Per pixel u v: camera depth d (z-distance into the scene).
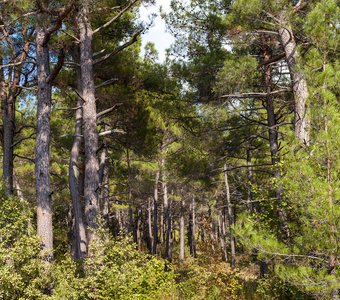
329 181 5.94
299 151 6.32
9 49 11.45
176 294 10.38
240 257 26.00
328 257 5.98
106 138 15.58
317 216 5.69
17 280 7.34
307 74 6.62
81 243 11.75
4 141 12.52
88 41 11.10
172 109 12.87
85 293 7.90
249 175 15.55
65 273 8.07
